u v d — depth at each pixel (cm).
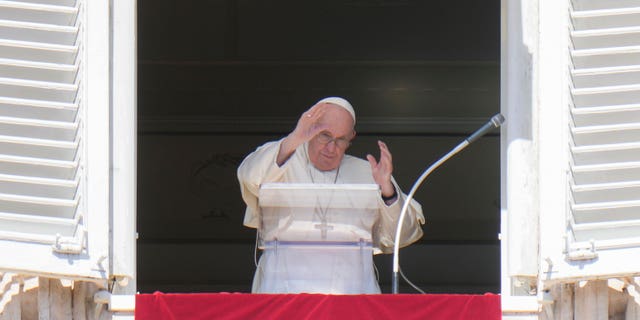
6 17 2430
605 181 2417
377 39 4394
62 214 2392
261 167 2659
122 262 2419
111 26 2452
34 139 2398
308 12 4400
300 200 2498
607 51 2423
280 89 4391
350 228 2503
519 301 2422
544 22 2431
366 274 2506
